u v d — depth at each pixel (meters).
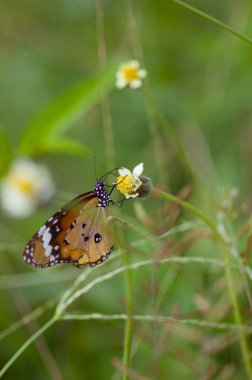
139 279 0.76
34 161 0.83
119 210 0.74
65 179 0.85
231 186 0.79
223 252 0.67
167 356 0.73
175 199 0.65
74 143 0.73
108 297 0.77
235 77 0.84
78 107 0.73
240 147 0.83
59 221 0.66
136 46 0.73
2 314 0.78
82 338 0.77
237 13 0.84
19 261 0.81
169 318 0.67
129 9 0.73
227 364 0.72
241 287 0.70
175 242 0.72
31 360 0.77
